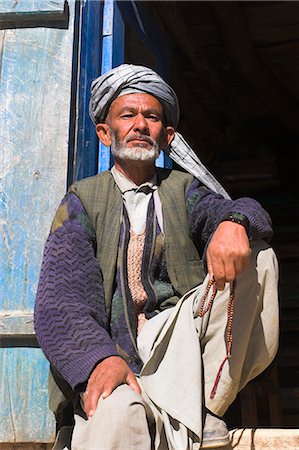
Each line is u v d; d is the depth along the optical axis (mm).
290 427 5078
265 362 1892
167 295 2092
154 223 2174
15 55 2922
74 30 2951
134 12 3648
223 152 6070
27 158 2771
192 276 2117
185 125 5523
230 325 1783
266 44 5004
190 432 1776
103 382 1635
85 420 1784
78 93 2910
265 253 1859
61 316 1834
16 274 2625
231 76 5305
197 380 1807
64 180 2729
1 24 2967
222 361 1842
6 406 2453
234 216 1823
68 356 1739
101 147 3092
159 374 1829
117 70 2311
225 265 1741
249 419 4770
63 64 2893
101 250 2113
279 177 6051
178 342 1853
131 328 2041
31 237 2666
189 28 4812
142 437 1572
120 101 2281
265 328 1867
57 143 2785
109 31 3270
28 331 2506
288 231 6027
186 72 5305
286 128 5883
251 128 6043
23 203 2711
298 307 5586
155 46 3969
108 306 2053
